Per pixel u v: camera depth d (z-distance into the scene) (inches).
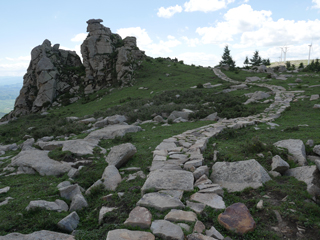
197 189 291.1
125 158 423.8
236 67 3198.8
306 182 275.3
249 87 1598.2
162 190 283.9
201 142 479.2
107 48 2773.1
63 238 215.8
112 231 204.5
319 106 844.0
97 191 323.0
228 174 319.0
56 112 1961.1
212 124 710.5
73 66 3186.5
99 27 2849.4
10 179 409.7
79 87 2677.2
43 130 949.8
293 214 221.3
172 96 1462.8
